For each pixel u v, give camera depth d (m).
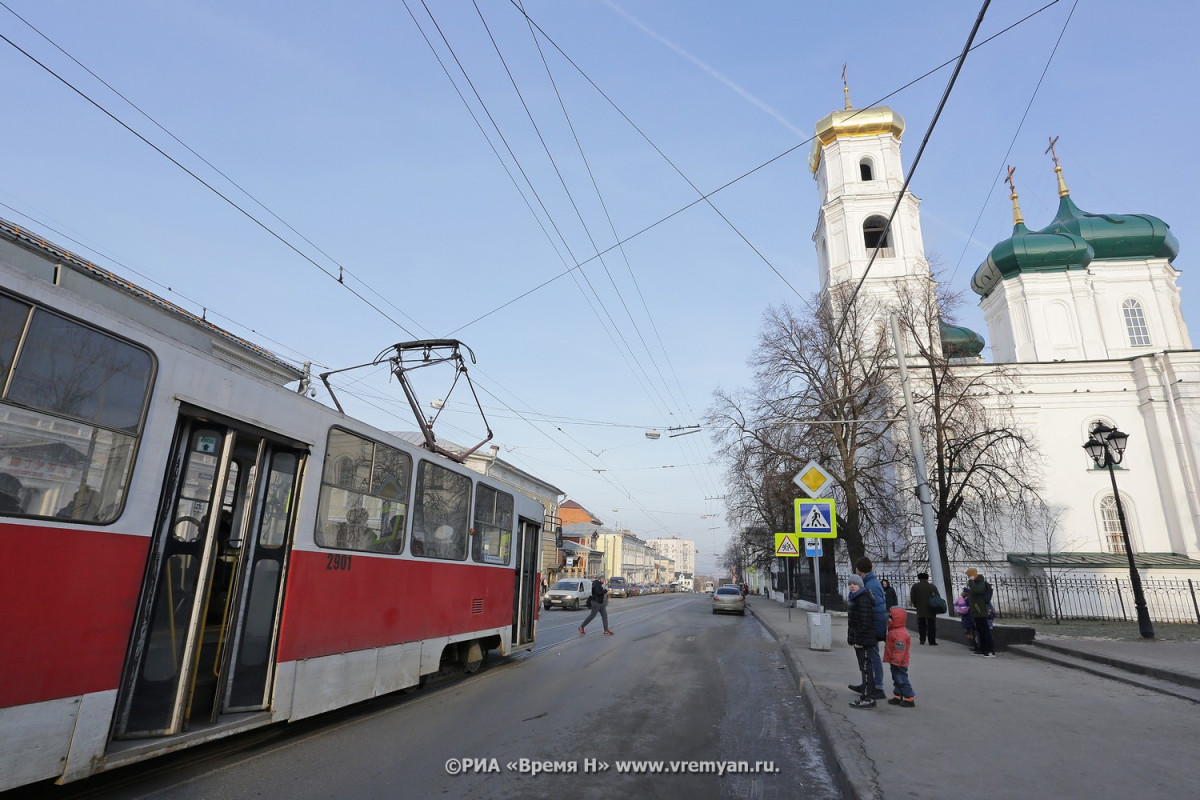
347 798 5.14
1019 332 36.31
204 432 5.69
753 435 28.77
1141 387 30.73
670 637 18.91
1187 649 12.83
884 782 5.16
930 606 15.52
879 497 27.75
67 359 4.53
